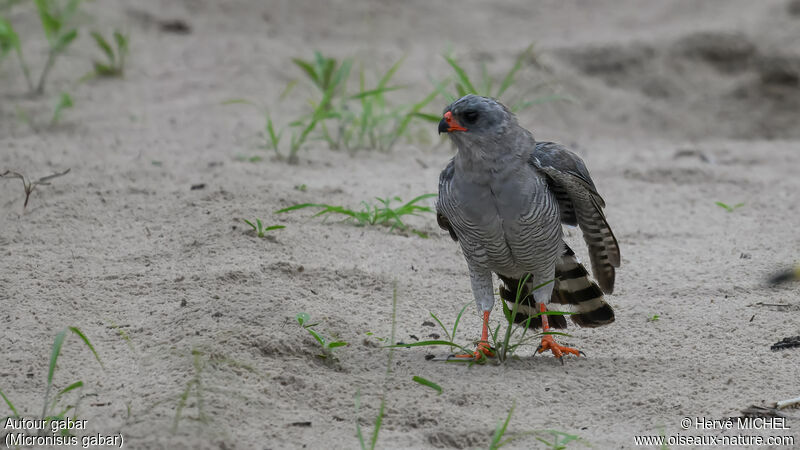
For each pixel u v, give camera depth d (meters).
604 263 9.67
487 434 7.26
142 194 12.31
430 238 11.83
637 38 24.42
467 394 7.91
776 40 24.38
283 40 22.25
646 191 14.33
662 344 9.15
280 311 8.91
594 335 9.42
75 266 10.09
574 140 19.09
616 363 8.66
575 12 27.41
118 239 10.91
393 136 16.42
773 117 22.31
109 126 15.78
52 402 7.43
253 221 11.31
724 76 23.91
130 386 7.68
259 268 9.95
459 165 8.59
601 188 14.45
